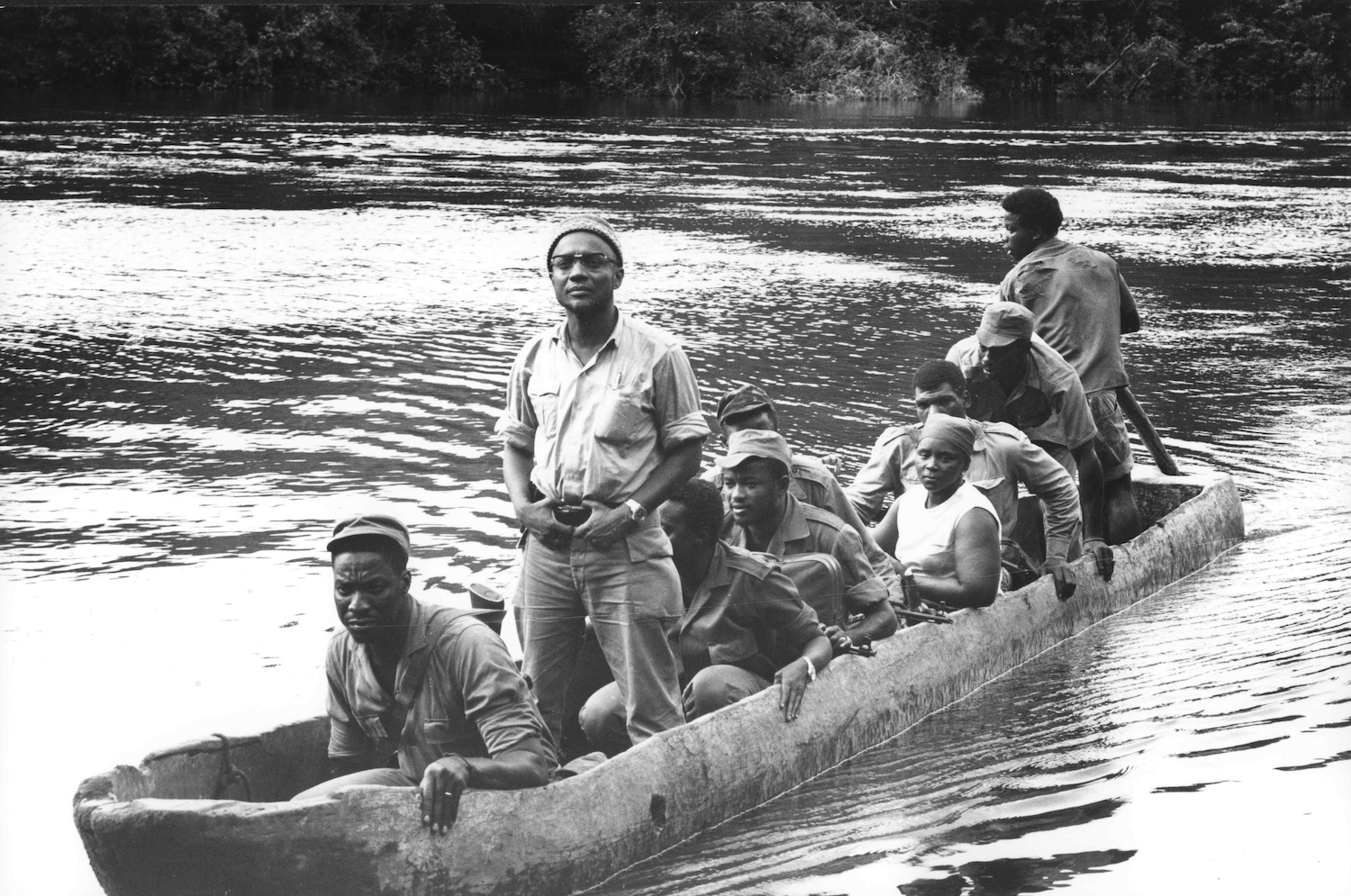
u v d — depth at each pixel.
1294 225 26.25
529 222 25.03
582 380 5.26
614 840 4.74
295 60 57.44
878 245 22.95
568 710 5.82
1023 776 5.42
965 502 6.86
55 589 8.09
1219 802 5.04
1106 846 4.76
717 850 4.93
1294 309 18.17
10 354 14.20
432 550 8.84
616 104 58.03
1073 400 7.92
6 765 5.81
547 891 4.55
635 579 5.27
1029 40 66.00
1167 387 13.74
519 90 63.31
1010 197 9.16
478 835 4.41
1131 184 32.94
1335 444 11.70
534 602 5.42
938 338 15.59
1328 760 5.38
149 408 12.33
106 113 44.75
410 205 26.78
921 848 4.82
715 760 5.18
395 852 4.27
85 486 10.11
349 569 4.61
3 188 27.25
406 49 60.62
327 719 5.11
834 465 10.77
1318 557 8.72
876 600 6.23
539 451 5.35
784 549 6.09
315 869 4.20
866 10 66.56
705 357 14.41
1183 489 9.30
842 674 5.84
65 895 4.69
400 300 17.53
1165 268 21.25
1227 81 66.44
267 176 30.69
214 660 7.09
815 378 13.62
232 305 16.97
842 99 63.16
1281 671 6.52
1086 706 6.24
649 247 22.23
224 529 9.22
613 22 63.44
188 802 4.19
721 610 5.71
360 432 11.64
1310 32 65.88
